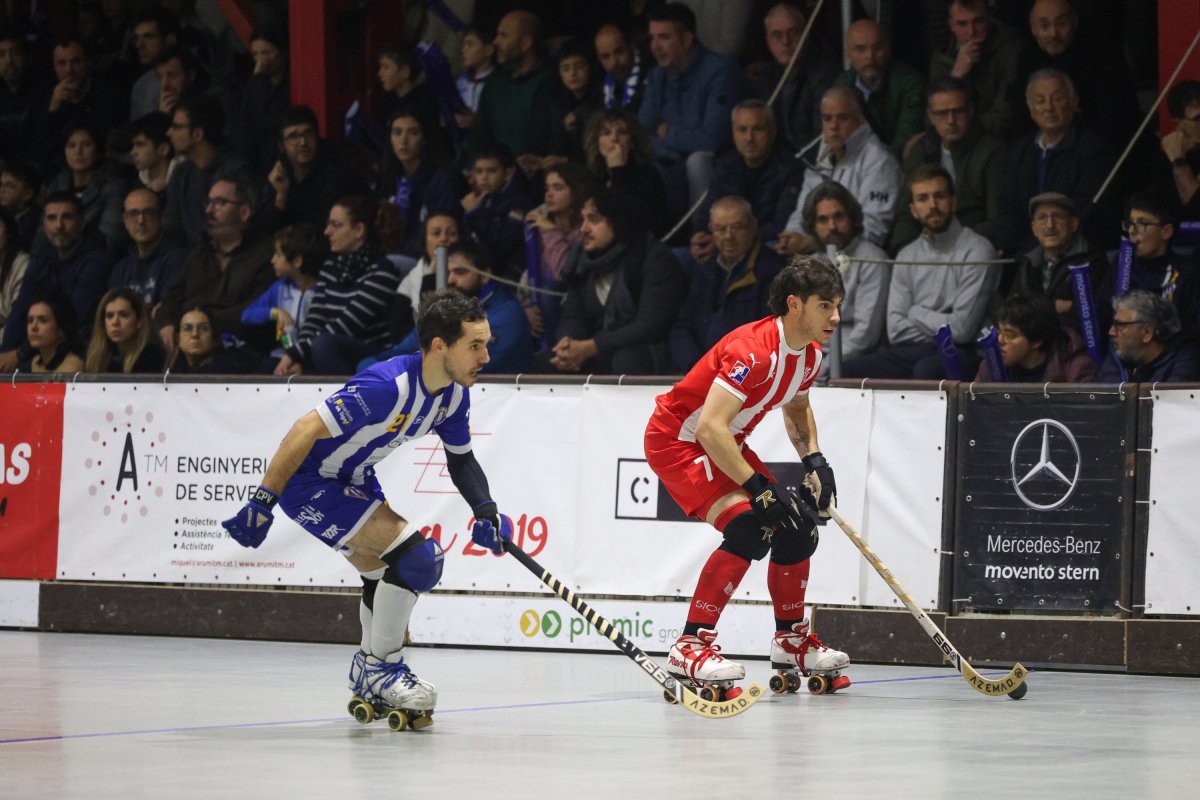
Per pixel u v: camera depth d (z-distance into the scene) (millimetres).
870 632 21625
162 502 24875
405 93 37906
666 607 22250
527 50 36312
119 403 25156
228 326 36656
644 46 35219
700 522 22156
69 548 25359
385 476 23688
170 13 41125
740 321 32031
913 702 16859
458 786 10719
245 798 10141
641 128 34438
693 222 33719
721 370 16719
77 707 15680
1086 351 29234
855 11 32906
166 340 37125
